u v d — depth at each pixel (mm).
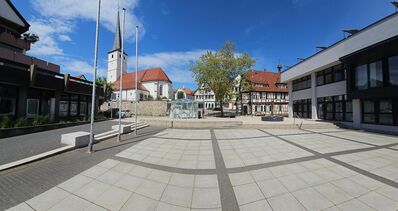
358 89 14531
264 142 9414
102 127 14109
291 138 10562
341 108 17656
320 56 19047
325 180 4590
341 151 7430
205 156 6824
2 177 4637
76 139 7656
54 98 15359
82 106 19094
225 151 7574
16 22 16141
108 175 4922
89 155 6723
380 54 12680
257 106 39562
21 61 14266
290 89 26938
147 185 4363
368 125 14320
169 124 16172
